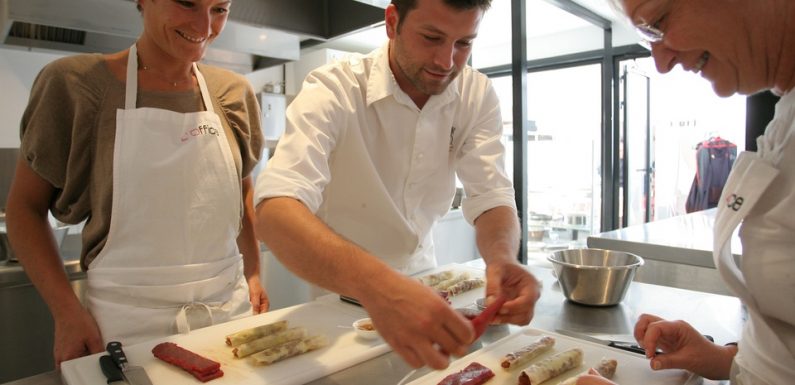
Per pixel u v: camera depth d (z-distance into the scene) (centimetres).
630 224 420
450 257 373
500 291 81
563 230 476
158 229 112
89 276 114
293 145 91
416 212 131
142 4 111
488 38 460
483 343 95
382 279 60
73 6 166
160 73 118
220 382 79
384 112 115
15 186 111
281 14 195
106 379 78
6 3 155
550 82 464
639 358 86
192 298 114
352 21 201
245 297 126
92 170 111
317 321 105
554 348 91
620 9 63
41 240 109
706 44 57
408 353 57
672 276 176
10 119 265
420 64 98
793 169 55
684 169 439
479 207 117
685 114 428
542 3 366
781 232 55
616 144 409
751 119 164
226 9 115
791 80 58
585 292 111
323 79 109
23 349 164
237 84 133
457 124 126
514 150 301
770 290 57
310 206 82
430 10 89
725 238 61
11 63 263
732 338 95
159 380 79
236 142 129
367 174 117
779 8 52
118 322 108
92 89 110
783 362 58
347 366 86
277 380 79
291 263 70
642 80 408
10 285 157
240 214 128
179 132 115
